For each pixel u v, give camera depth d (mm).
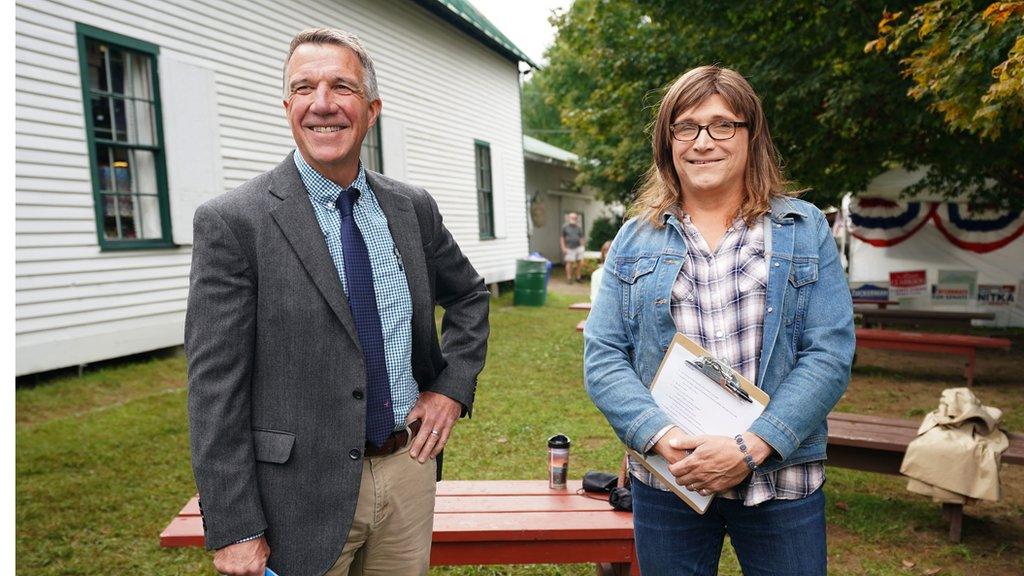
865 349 10047
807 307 1745
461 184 13516
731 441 1636
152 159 7133
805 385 1656
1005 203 10906
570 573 3324
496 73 15164
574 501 2914
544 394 6828
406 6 11523
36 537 3572
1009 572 3352
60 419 5293
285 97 1749
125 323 6750
